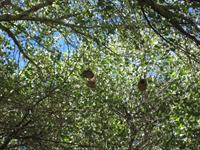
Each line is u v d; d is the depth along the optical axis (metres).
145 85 9.80
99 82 18.09
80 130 14.99
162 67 18.05
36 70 14.12
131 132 17.88
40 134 12.83
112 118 18.09
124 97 18.84
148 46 13.07
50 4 11.61
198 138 16.64
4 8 12.34
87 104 15.73
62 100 13.35
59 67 15.10
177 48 10.59
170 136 17.53
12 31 13.70
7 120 12.48
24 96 12.67
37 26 13.54
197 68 11.80
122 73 18.92
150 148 18.05
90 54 16.05
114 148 17.11
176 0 10.40
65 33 12.92
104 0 10.72
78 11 12.34
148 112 18.30
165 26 10.45
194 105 16.47
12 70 12.88
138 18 11.27
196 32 10.07
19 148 13.61
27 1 12.61
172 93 17.94
